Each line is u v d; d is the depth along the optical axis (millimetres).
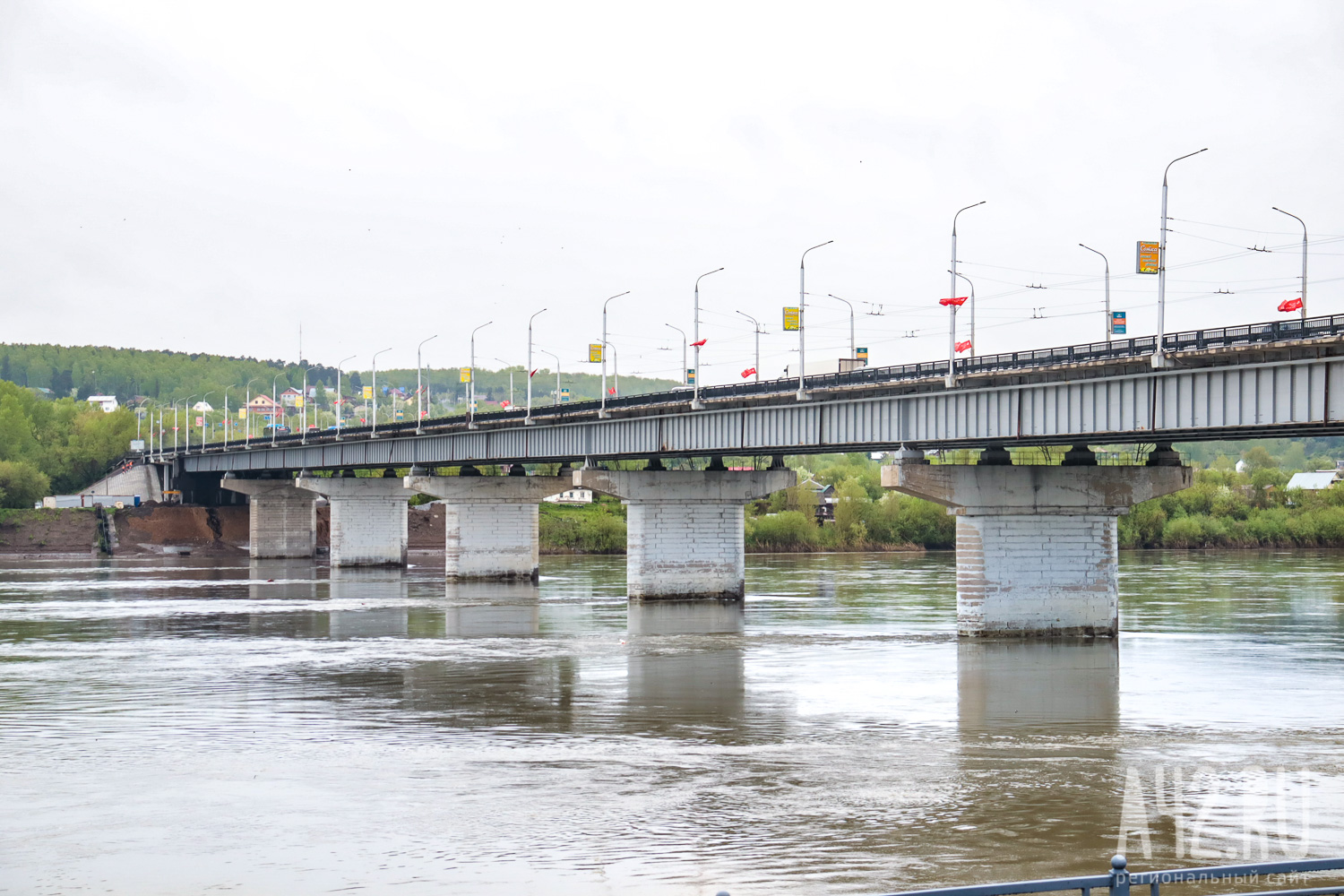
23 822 36812
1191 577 131250
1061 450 98000
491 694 59844
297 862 32844
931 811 37562
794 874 31406
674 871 31812
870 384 80938
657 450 102188
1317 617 91688
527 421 118188
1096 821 36438
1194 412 62750
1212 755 45719
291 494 188500
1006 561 79625
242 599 114375
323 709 55719
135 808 38188
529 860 32812
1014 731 50281
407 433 141250
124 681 63938
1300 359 57594
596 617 96375
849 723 52219
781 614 98000
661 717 53656
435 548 198625
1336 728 51062
